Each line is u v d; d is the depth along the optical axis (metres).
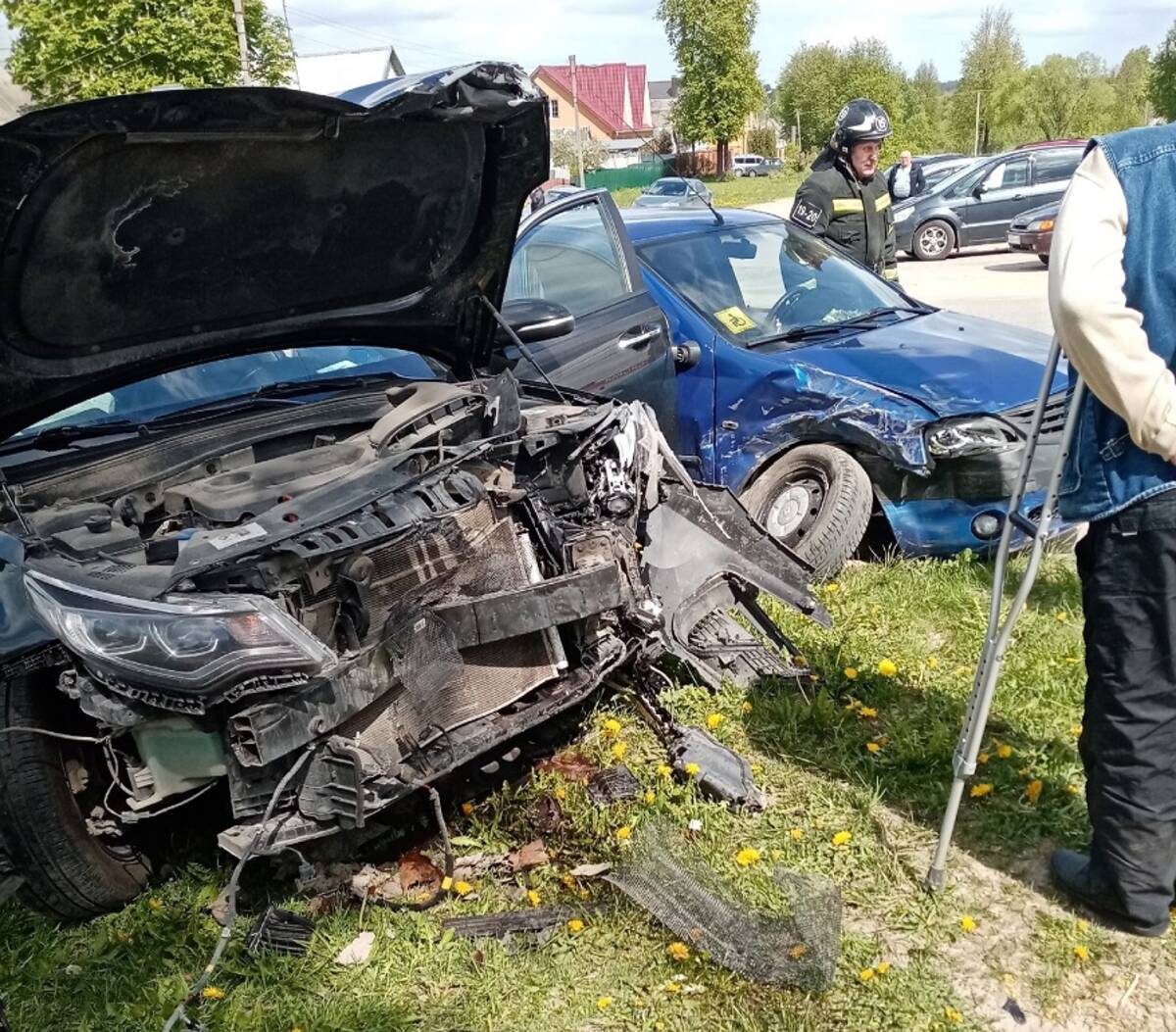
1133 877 2.75
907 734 3.71
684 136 57.34
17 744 2.84
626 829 3.25
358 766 2.78
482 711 3.28
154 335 3.46
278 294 3.61
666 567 4.01
